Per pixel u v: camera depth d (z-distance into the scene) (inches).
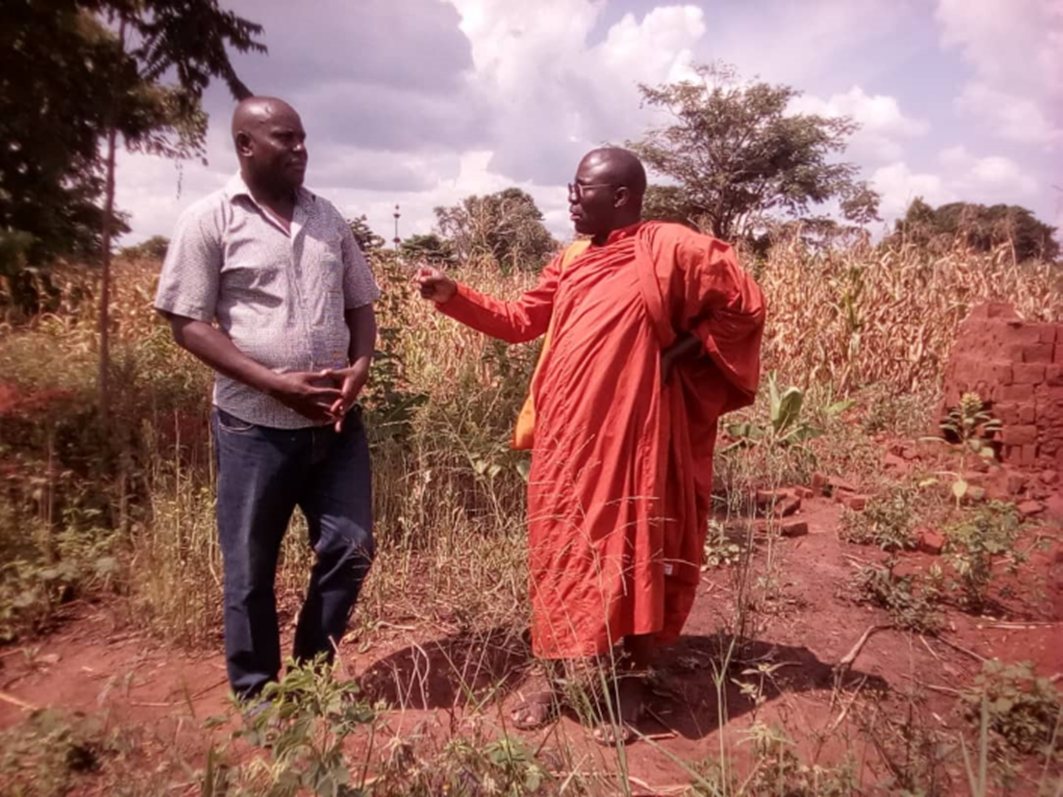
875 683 128.1
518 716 114.6
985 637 146.2
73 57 217.9
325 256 111.7
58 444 197.5
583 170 117.5
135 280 354.9
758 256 456.1
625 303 111.9
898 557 178.1
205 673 131.5
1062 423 246.7
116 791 91.4
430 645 138.5
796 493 218.7
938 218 419.2
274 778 83.1
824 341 367.6
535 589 117.4
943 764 95.3
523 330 134.9
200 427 216.1
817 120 1342.3
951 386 275.3
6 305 279.1
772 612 151.9
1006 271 385.7
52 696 124.1
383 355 194.5
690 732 115.6
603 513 112.3
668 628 122.4
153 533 160.4
